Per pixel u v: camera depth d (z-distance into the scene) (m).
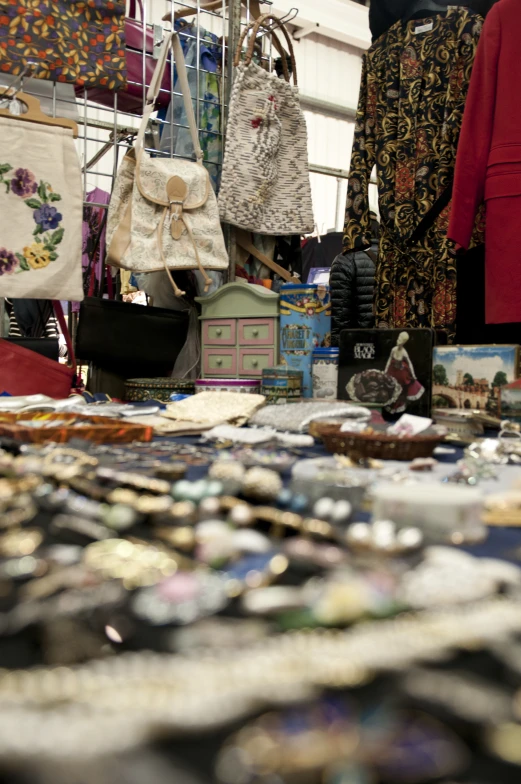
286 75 2.59
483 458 1.07
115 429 1.27
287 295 2.11
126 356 2.28
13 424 1.28
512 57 1.82
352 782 0.26
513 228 1.80
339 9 5.83
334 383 1.96
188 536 0.56
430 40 2.11
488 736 0.30
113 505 0.70
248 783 0.26
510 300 1.81
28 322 2.77
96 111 3.55
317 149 5.86
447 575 0.46
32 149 1.87
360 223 2.26
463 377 1.56
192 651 0.37
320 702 0.32
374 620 0.40
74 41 2.03
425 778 0.27
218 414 1.52
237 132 2.29
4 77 2.07
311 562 0.49
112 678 0.34
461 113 2.06
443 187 2.09
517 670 0.35
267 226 2.37
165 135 2.56
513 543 0.62
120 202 2.10
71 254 1.93
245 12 2.71
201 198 2.19
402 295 2.24
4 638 0.39
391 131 2.19
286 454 1.06
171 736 0.30
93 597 0.42
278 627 0.40
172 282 2.09
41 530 0.62
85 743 0.28
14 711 0.31
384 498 0.64
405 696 0.32
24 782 0.26
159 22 4.39
